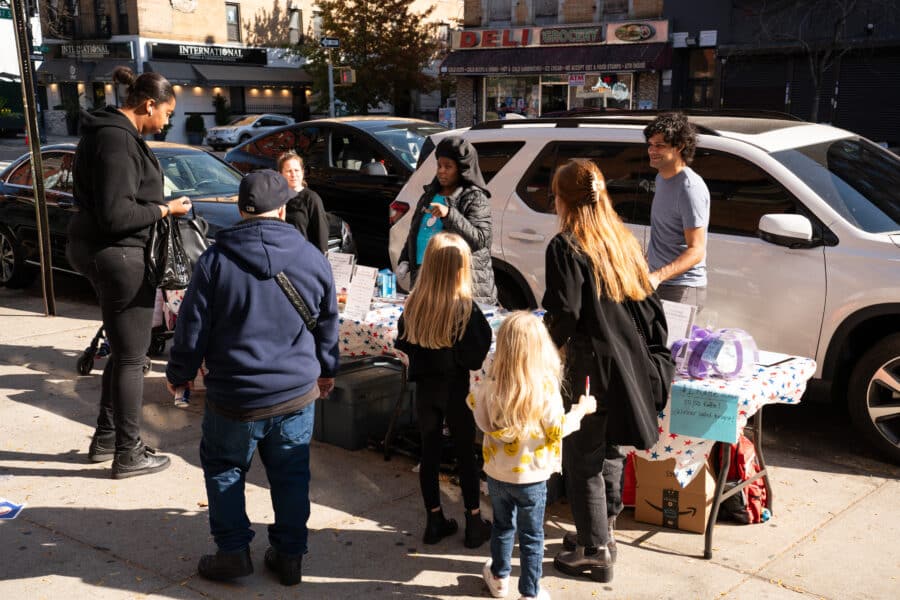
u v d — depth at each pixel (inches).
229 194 318.7
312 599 131.3
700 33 909.8
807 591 132.6
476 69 1042.7
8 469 178.4
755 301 191.3
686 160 161.2
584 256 125.3
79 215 167.9
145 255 168.2
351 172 356.2
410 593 133.3
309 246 131.7
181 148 339.6
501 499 126.9
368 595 132.6
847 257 179.3
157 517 157.8
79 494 166.9
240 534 134.0
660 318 133.6
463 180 179.9
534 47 1021.8
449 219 173.8
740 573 138.5
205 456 132.5
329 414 194.7
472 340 142.3
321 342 135.1
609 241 126.1
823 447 194.4
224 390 127.3
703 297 168.4
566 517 160.4
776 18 858.8
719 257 195.6
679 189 160.1
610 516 141.1
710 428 140.5
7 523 154.3
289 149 379.6
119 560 142.2
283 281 127.2
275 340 127.8
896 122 812.0
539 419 120.2
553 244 126.6
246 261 125.3
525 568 126.9
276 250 126.6
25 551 144.4
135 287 167.9
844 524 155.4
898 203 195.0
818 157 201.2
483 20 1070.4
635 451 153.3
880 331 188.4
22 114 1465.3
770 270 188.7
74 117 1533.0
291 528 133.4
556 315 125.4
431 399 145.2
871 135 828.6
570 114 261.1
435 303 139.9
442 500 167.2
